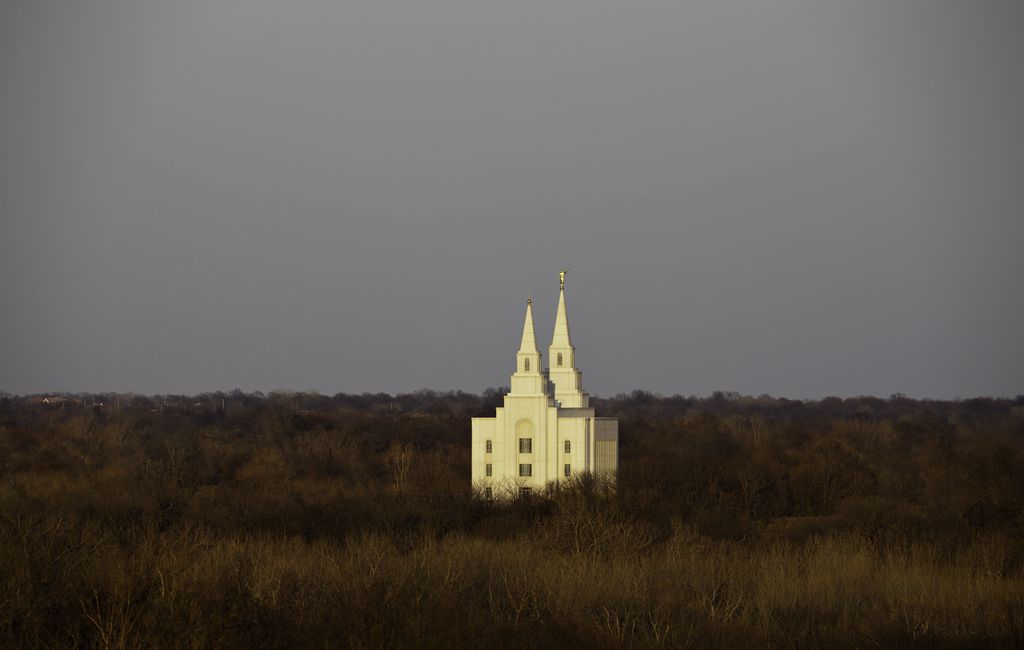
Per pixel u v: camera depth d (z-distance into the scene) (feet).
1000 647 588.50
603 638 573.74
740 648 579.07
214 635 511.81
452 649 542.98
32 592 545.44
